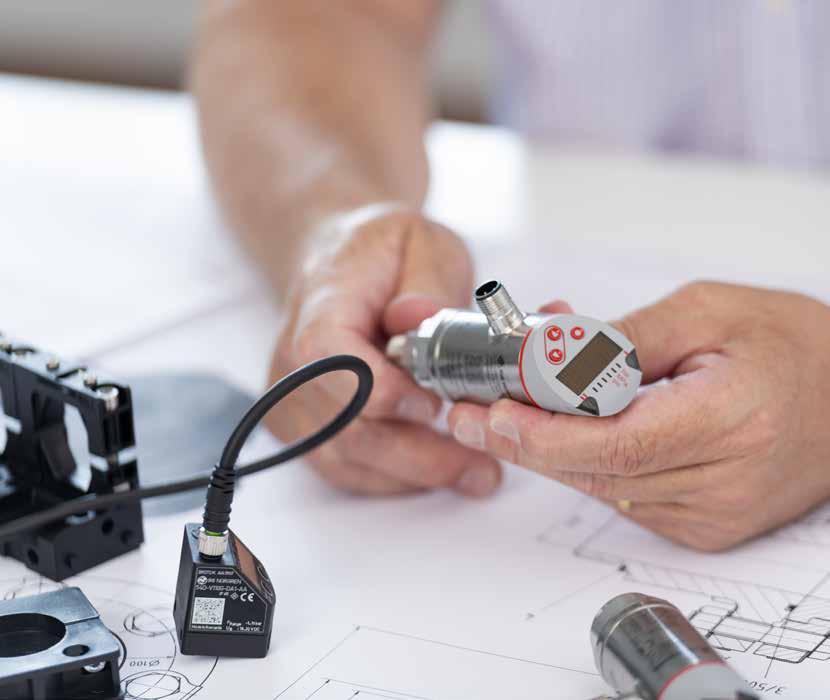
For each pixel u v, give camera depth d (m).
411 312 0.90
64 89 1.73
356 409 0.85
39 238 1.24
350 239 0.94
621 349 0.80
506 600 0.83
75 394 0.84
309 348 0.89
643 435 0.81
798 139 1.47
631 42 1.48
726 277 1.12
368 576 0.84
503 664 0.79
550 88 1.53
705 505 0.84
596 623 0.76
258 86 1.26
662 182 1.35
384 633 0.81
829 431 0.85
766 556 0.86
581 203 1.30
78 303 1.11
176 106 1.66
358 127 1.19
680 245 1.17
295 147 1.15
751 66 1.46
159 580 0.84
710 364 0.84
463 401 0.85
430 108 1.56
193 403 0.99
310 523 0.89
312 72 1.26
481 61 2.43
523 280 1.12
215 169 1.24
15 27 2.63
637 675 0.74
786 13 1.42
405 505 0.90
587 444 0.80
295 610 0.82
